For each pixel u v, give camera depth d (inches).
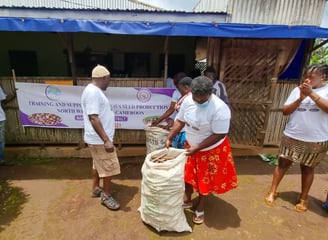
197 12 154.3
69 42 144.6
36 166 156.1
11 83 150.9
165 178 88.6
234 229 105.0
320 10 186.1
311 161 108.0
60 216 110.2
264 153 178.7
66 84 153.7
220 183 101.2
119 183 139.9
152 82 158.9
